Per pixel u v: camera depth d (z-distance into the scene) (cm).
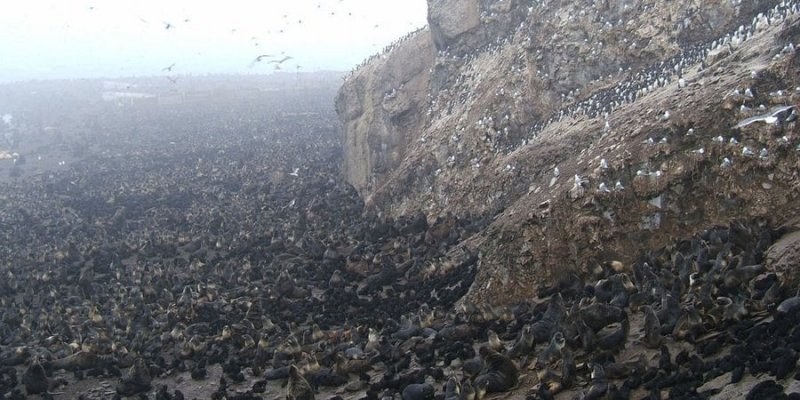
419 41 7656
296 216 6781
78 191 9806
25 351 4012
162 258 6078
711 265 2933
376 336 3438
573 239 3669
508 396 2598
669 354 2397
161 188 9200
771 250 2892
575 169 4053
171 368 3691
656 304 2797
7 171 12338
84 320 4475
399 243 5156
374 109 7544
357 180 7762
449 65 6819
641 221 3603
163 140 14062
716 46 4297
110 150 13575
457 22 6812
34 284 5506
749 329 2367
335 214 6725
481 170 5388
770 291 2509
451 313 3766
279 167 9812
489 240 4231
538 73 5541
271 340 3800
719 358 2297
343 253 5303
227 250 5931
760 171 3403
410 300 4150
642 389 2311
